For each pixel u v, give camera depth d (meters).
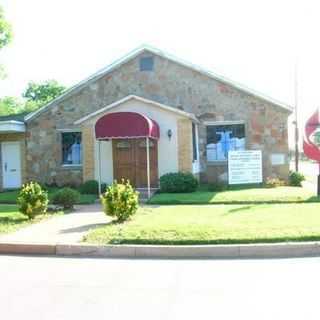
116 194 13.92
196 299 7.41
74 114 26.62
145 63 26.03
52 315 6.79
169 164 23.08
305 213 14.34
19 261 10.55
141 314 6.74
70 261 10.50
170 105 25.75
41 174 27.02
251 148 25.06
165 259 10.59
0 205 20.03
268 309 6.86
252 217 13.77
